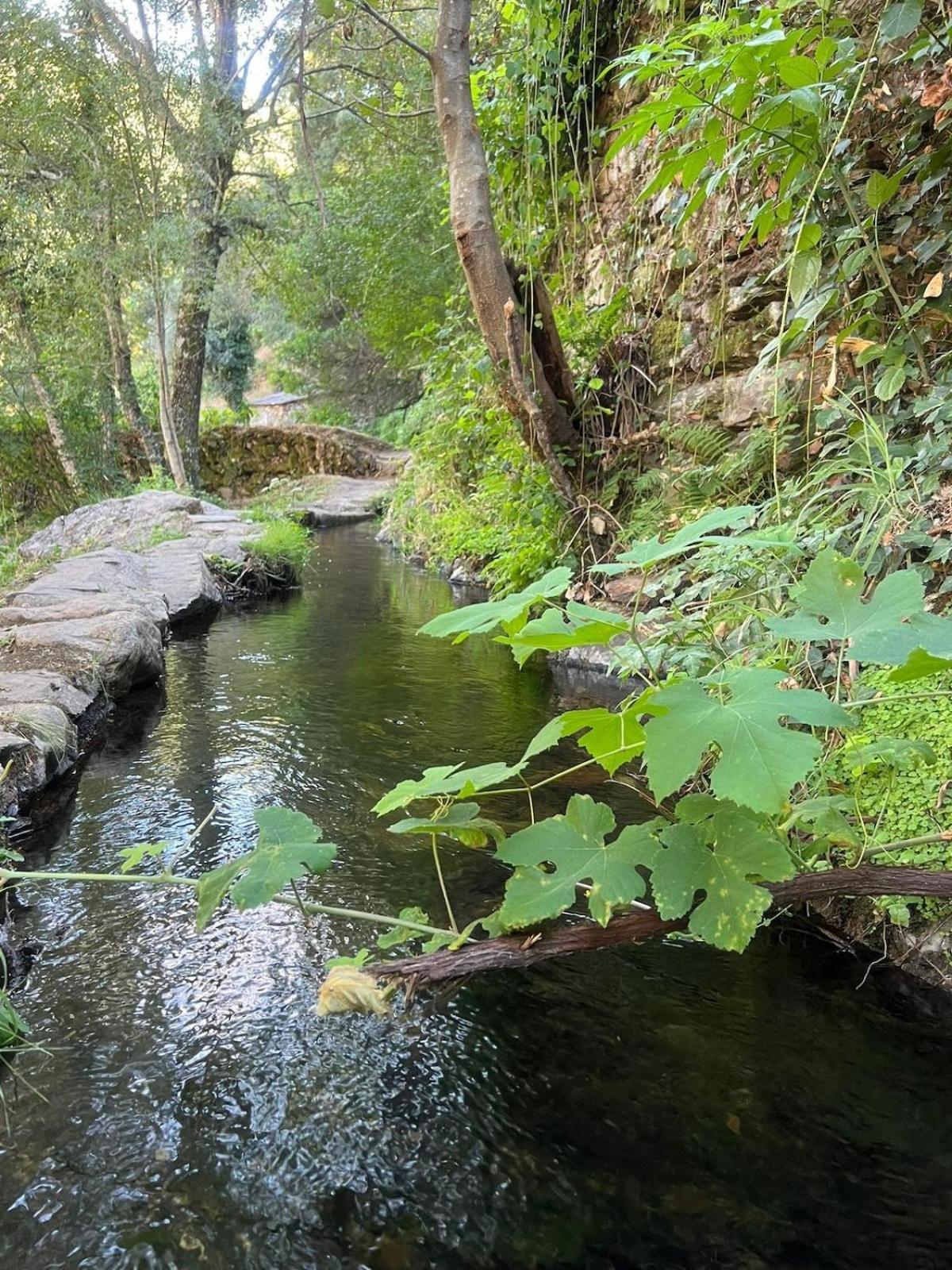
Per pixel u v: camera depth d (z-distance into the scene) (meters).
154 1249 1.09
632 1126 1.31
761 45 2.24
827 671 2.36
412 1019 1.56
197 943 1.79
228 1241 1.10
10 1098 1.34
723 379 3.89
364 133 10.50
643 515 4.10
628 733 1.18
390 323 10.48
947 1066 1.46
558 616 1.18
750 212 3.56
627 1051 1.48
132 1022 1.53
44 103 8.98
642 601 3.78
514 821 2.36
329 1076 1.41
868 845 1.57
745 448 3.59
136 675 3.78
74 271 9.98
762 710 1.02
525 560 4.88
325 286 11.86
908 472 2.53
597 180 5.34
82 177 9.66
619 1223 1.14
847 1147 1.27
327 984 1.11
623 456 4.54
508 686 3.86
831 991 1.67
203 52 9.60
